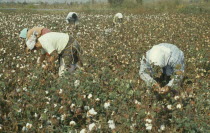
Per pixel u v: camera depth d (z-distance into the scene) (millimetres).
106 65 5914
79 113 3594
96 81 4453
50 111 3455
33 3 34844
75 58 5117
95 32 11586
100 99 4020
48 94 4160
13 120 3361
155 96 3836
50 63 4988
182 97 3709
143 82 4238
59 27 13297
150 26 13539
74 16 10523
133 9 25312
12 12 23766
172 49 3863
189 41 9422
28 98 3830
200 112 3619
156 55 3680
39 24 14344
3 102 3789
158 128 3303
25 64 6090
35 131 3207
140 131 3197
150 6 26234
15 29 11805
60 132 3279
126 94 4012
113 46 8258
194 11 22922
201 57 6723
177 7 24766
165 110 3627
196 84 4551
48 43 4766
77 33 11016
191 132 3207
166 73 3980
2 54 6977
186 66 6004
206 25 14477
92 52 7133
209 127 3273
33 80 4441
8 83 4477
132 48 7996
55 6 30625
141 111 3338
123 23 14391
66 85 4109
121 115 3453
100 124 3121
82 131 3076
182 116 3406
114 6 27859
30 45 4793
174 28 12938
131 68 5852
